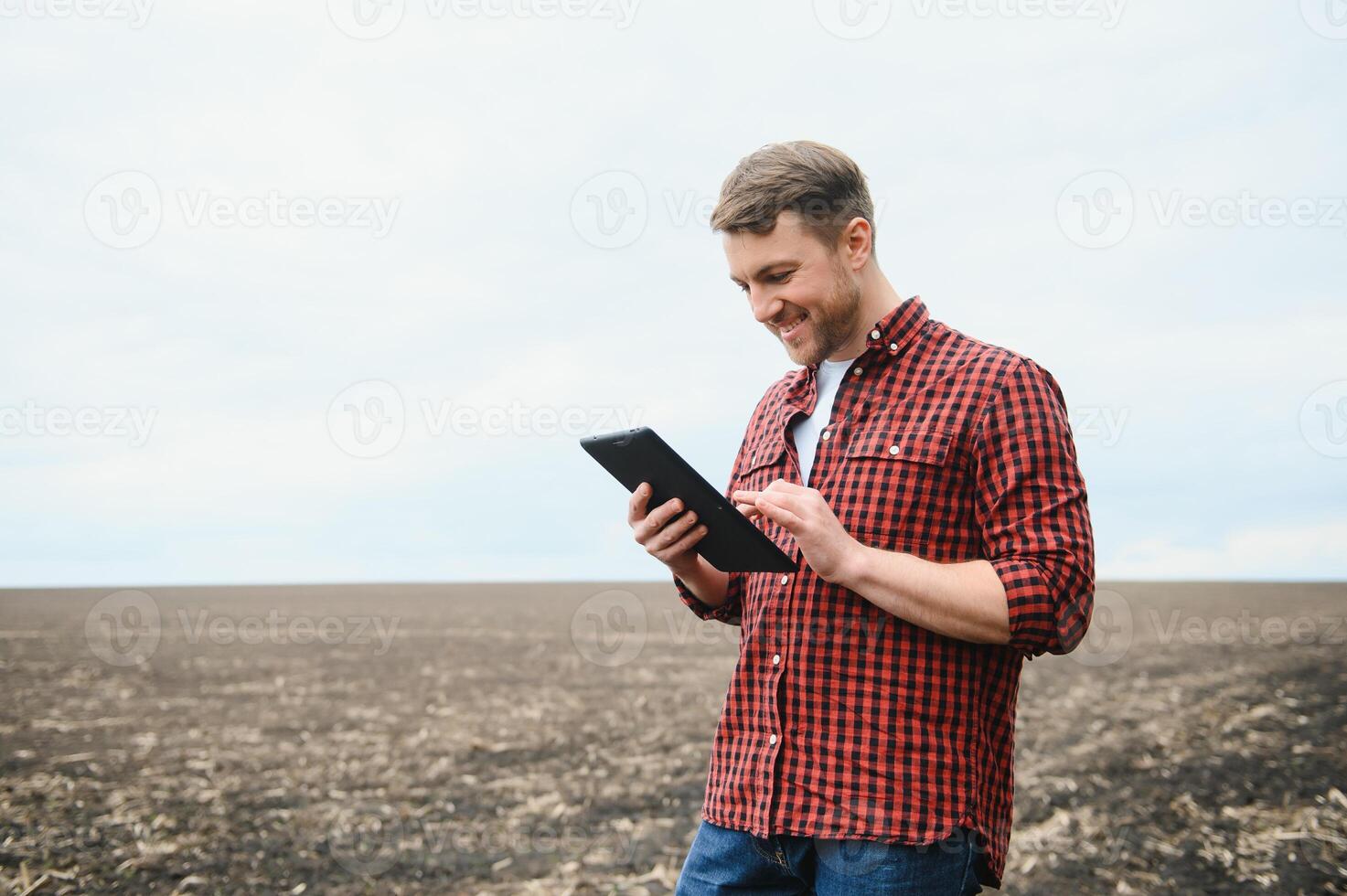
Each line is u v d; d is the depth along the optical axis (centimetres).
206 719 851
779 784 184
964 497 183
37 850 486
